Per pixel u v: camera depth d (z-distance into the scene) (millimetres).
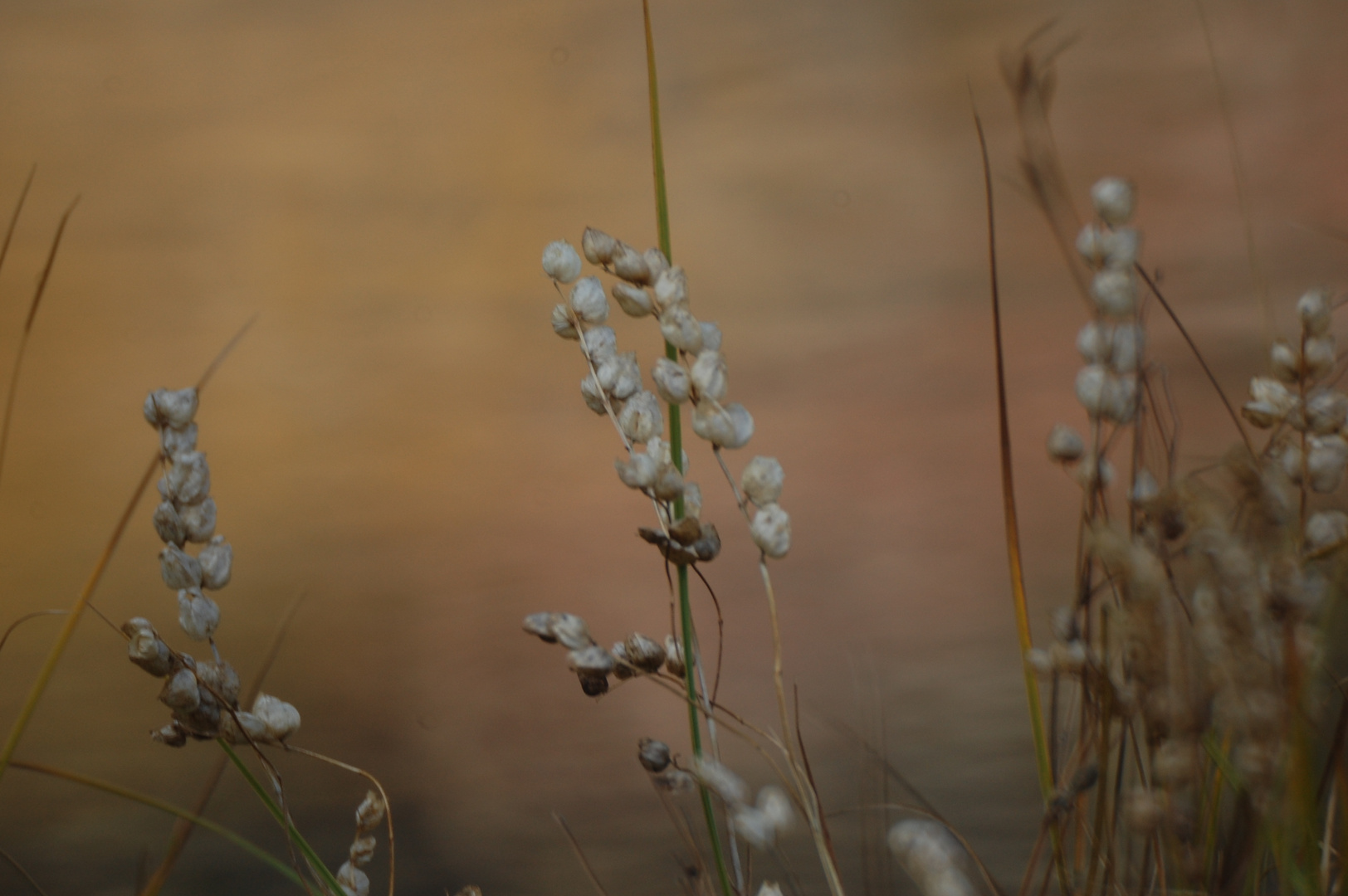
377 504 4078
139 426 5242
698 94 7172
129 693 2590
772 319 5078
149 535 4043
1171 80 5562
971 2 6504
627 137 7078
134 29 8453
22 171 7637
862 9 7059
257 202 7141
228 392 5523
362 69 7902
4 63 8422
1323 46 5340
